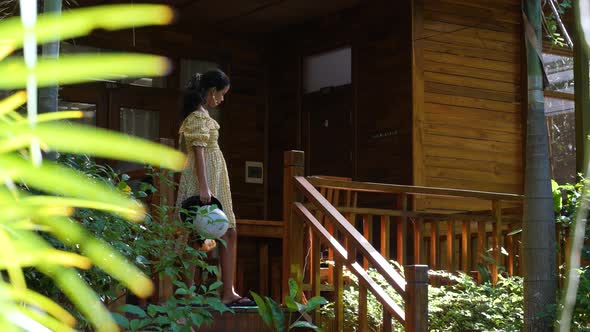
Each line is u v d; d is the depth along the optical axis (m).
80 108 9.53
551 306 4.88
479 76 9.37
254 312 4.89
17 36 0.63
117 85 9.74
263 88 10.96
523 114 9.55
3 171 0.65
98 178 3.64
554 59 9.66
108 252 0.79
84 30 0.64
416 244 6.08
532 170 5.09
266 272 7.42
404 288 4.48
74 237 0.76
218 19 10.33
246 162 10.72
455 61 9.24
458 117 9.19
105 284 3.68
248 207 10.69
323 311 5.30
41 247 0.69
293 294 4.35
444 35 9.21
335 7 9.88
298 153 5.48
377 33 9.47
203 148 4.84
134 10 0.65
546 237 5.03
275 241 10.23
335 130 9.99
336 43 10.02
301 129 10.45
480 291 5.98
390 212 5.92
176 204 4.88
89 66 0.63
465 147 9.19
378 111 9.38
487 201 9.26
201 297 3.90
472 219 6.38
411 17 9.05
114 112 9.73
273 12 10.06
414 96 8.95
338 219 5.09
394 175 9.10
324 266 6.82
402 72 9.12
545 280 5.00
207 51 10.55
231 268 4.96
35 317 0.74
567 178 9.59
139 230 3.97
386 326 4.64
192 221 4.67
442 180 9.02
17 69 0.62
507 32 9.59
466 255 6.36
